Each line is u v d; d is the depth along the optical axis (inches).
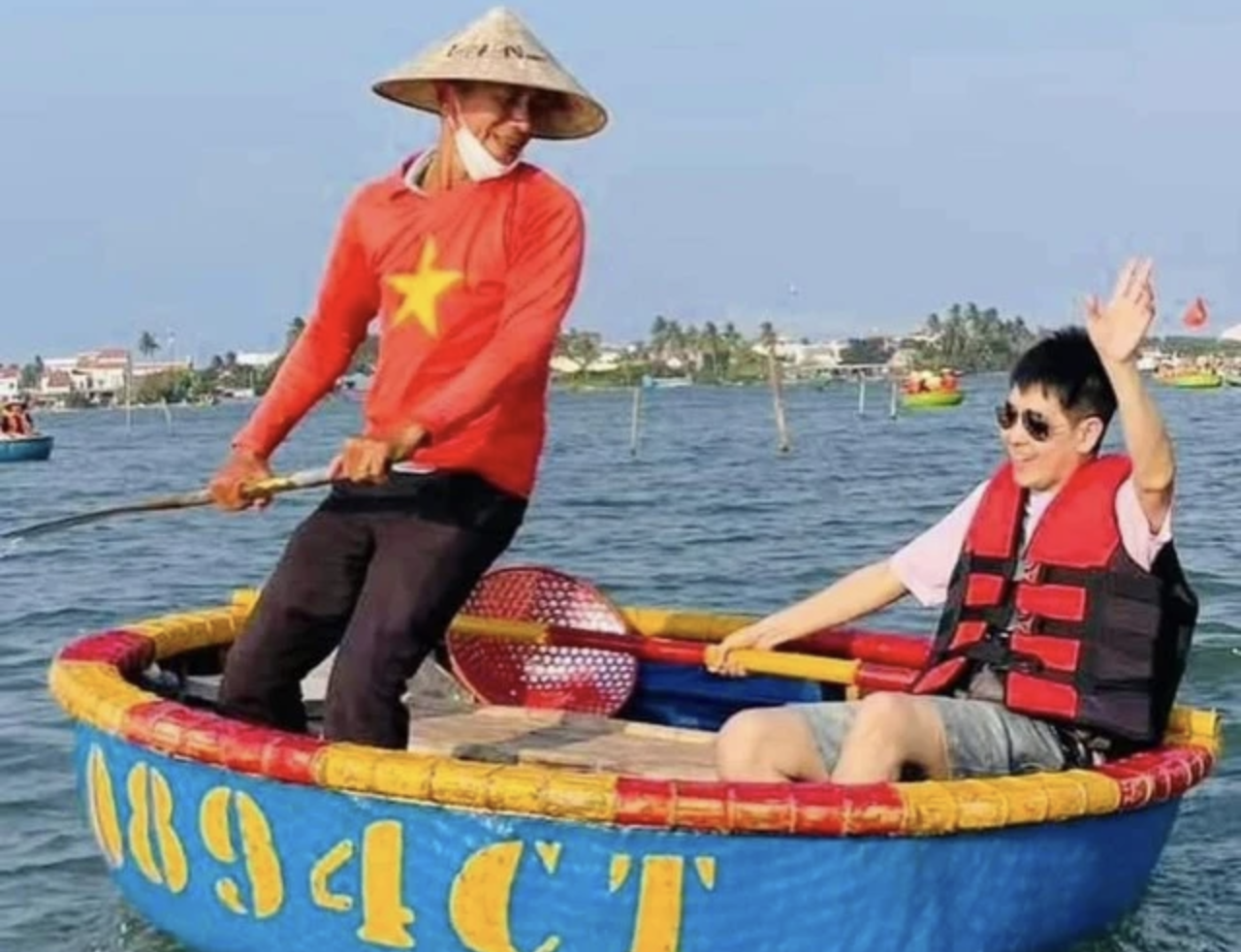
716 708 265.1
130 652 235.3
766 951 179.3
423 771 178.4
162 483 1379.2
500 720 256.1
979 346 5506.9
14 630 497.0
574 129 217.2
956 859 183.5
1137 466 196.5
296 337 259.4
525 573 277.0
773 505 954.1
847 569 631.8
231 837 191.5
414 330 208.5
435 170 212.5
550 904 178.2
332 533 213.6
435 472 207.2
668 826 174.6
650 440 2057.1
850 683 231.1
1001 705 202.5
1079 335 207.0
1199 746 212.4
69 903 239.0
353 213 216.8
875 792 178.9
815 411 3230.8
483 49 206.2
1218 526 722.8
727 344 5856.3
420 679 267.6
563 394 5374.0
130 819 205.2
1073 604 202.5
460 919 180.4
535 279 205.3
